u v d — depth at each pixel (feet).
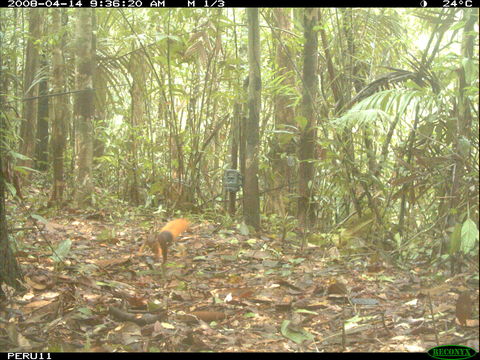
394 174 19.77
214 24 23.58
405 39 23.41
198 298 14.15
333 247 18.40
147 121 31.91
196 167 28.50
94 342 11.33
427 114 18.60
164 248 10.27
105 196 27.37
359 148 21.62
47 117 37.29
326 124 19.52
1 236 13.70
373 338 11.36
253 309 13.14
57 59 27.55
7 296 13.32
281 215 22.90
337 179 19.54
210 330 11.93
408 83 15.93
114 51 35.86
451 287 13.39
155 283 15.29
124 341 11.36
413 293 14.01
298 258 17.92
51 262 16.84
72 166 30.04
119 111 31.40
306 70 20.95
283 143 22.43
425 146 17.03
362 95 19.03
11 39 32.96
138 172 28.58
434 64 17.93
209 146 30.99
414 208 20.65
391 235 19.10
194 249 19.07
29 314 12.60
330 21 24.43
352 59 21.26
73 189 26.53
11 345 11.10
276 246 19.48
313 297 14.08
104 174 31.78
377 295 14.17
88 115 26.04
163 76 29.76
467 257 13.98
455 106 16.11
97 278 15.12
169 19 23.65
